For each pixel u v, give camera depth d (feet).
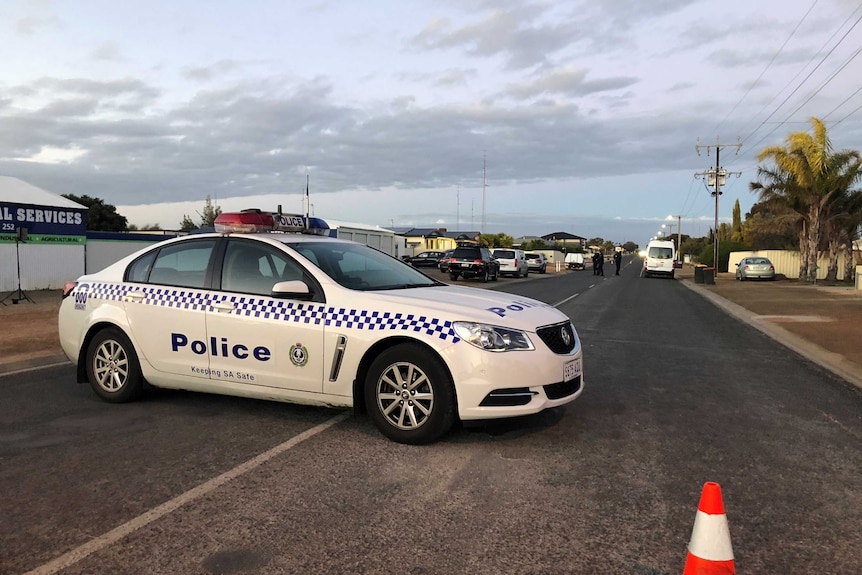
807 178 97.40
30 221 68.54
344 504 12.17
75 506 12.07
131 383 19.06
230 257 18.13
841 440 16.65
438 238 272.72
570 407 19.70
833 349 31.81
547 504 12.26
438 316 15.17
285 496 12.53
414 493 12.71
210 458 14.66
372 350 15.75
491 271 106.42
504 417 14.84
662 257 133.39
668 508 12.15
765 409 19.88
